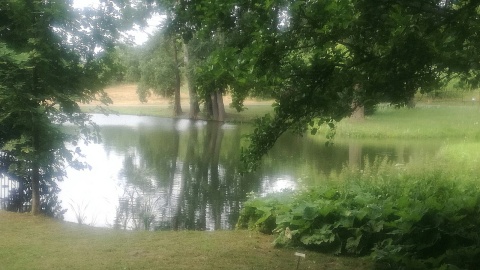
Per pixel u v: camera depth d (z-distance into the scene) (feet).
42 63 30.22
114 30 31.91
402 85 19.40
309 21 18.88
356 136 102.58
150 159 72.79
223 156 78.48
